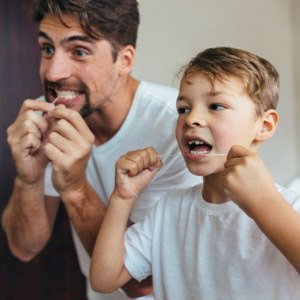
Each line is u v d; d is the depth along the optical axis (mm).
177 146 879
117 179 716
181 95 676
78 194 856
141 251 741
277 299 623
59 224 913
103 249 714
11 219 876
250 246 644
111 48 849
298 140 1128
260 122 669
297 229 575
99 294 928
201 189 717
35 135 829
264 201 591
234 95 643
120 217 720
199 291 680
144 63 936
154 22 940
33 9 833
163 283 726
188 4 977
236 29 1042
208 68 653
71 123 809
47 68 833
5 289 881
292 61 1119
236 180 603
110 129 904
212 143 651
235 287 647
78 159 815
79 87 841
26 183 862
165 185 883
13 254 888
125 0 853
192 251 692
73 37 815
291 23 1112
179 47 971
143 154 722
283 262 627
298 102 1139
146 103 906
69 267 921
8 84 854
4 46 841
